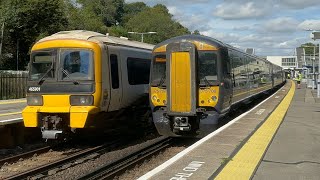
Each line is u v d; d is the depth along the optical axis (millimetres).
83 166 11516
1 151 13727
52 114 13656
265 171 8062
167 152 13398
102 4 115750
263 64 32938
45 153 13461
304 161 9047
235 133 11836
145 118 17656
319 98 33250
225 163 8164
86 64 13484
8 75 31172
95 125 13875
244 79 20297
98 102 13484
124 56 15523
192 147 9656
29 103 13906
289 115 19312
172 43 13648
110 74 14289
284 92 44000
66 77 13539
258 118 16062
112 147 14367
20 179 9945
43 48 13883
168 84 13609
